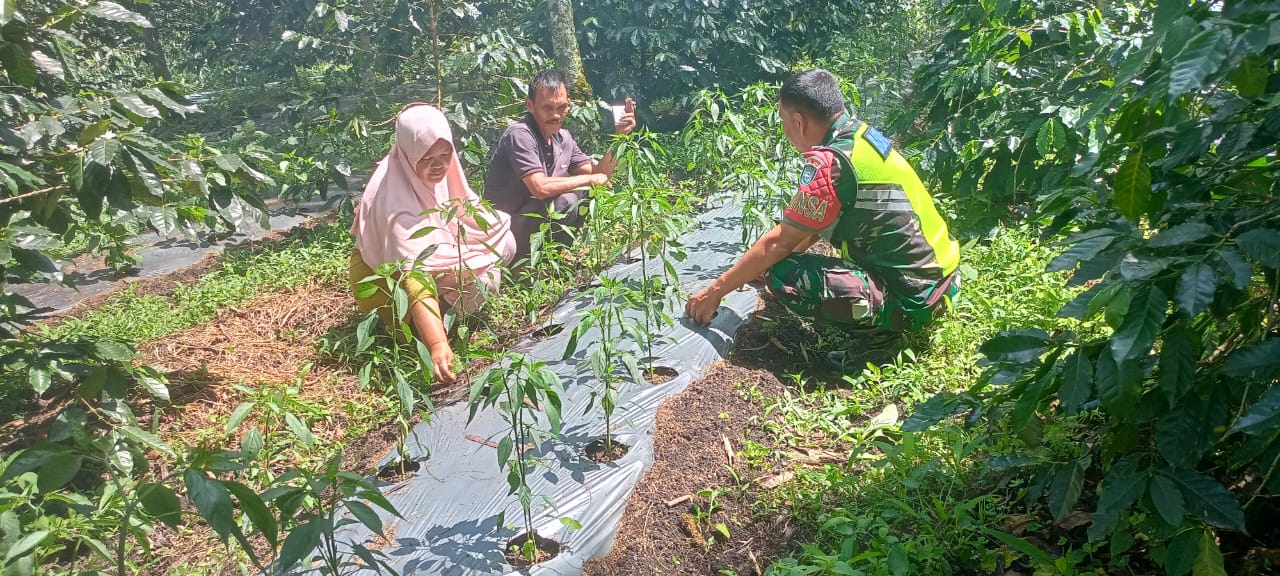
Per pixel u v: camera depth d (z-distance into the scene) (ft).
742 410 12.12
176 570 9.52
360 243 14.07
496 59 22.20
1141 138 7.41
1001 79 18.20
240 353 15.12
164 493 5.97
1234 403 7.55
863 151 12.45
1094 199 8.77
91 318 17.28
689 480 10.67
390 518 9.93
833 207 12.43
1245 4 6.36
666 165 24.02
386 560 9.18
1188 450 7.22
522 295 15.39
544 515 9.85
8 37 10.60
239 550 9.70
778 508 10.14
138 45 42.55
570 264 17.21
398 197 13.74
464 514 9.95
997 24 18.66
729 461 11.01
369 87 27.12
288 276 18.43
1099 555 8.96
